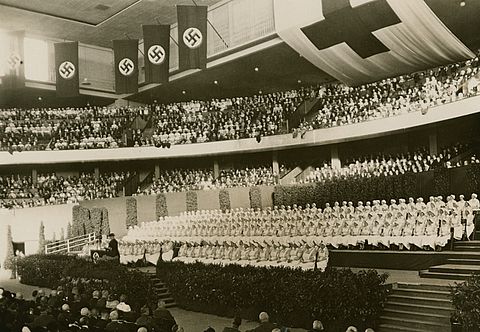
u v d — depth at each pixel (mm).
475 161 28250
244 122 42500
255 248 26250
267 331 12977
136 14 39375
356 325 16922
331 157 39500
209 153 41906
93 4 37469
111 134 44375
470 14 28578
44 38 43562
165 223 36281
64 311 15477
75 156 42625
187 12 31188
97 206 42500
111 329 13234
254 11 35094
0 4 36719
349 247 25641
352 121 34938
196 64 31047
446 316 15953
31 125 44312
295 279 18609
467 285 14758
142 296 22750
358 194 32469
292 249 24562
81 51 45594
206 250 28688
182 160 47062
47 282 30672
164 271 25391
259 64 38656
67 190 43312
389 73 35031
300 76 42312
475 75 28109
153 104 47938
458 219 22234
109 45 46406
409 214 24031
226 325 19531
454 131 33375
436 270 19906
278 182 40406
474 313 14148
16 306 16984
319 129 36781
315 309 17547
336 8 30188
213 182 42156
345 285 17078
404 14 28766
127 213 42500
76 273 27328
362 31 30875
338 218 26531
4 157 41594
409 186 30172
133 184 44250
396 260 22859
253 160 45094
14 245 41469
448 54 31125
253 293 19828
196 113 44938
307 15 31594
